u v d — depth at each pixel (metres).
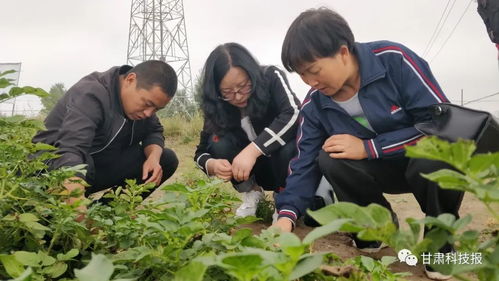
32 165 1.49
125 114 2.64
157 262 1.15
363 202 2.45
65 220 1.36
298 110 2.89
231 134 3.10
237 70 2.65
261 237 1.22
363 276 1.15
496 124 1.92
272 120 3.06
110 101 2.53
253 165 2.89
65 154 2.09
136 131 2.97
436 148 0.61
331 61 2.04
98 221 1.51
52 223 1.50
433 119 2.11
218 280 1.12
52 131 2.50
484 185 0.61
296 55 2.04
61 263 1.17
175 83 2.54
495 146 1.97
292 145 2.94
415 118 2.25
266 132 2.85
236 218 1.54
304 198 2.34
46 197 1.46
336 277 1.10
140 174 3.06
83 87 2.47
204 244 1.16
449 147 0.60
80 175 2.11
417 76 2.21
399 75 2.23
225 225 1.55
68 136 2.23
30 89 1.30
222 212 1.92
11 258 0.92
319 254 0.73
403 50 2.25
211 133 3.18
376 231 0.67
